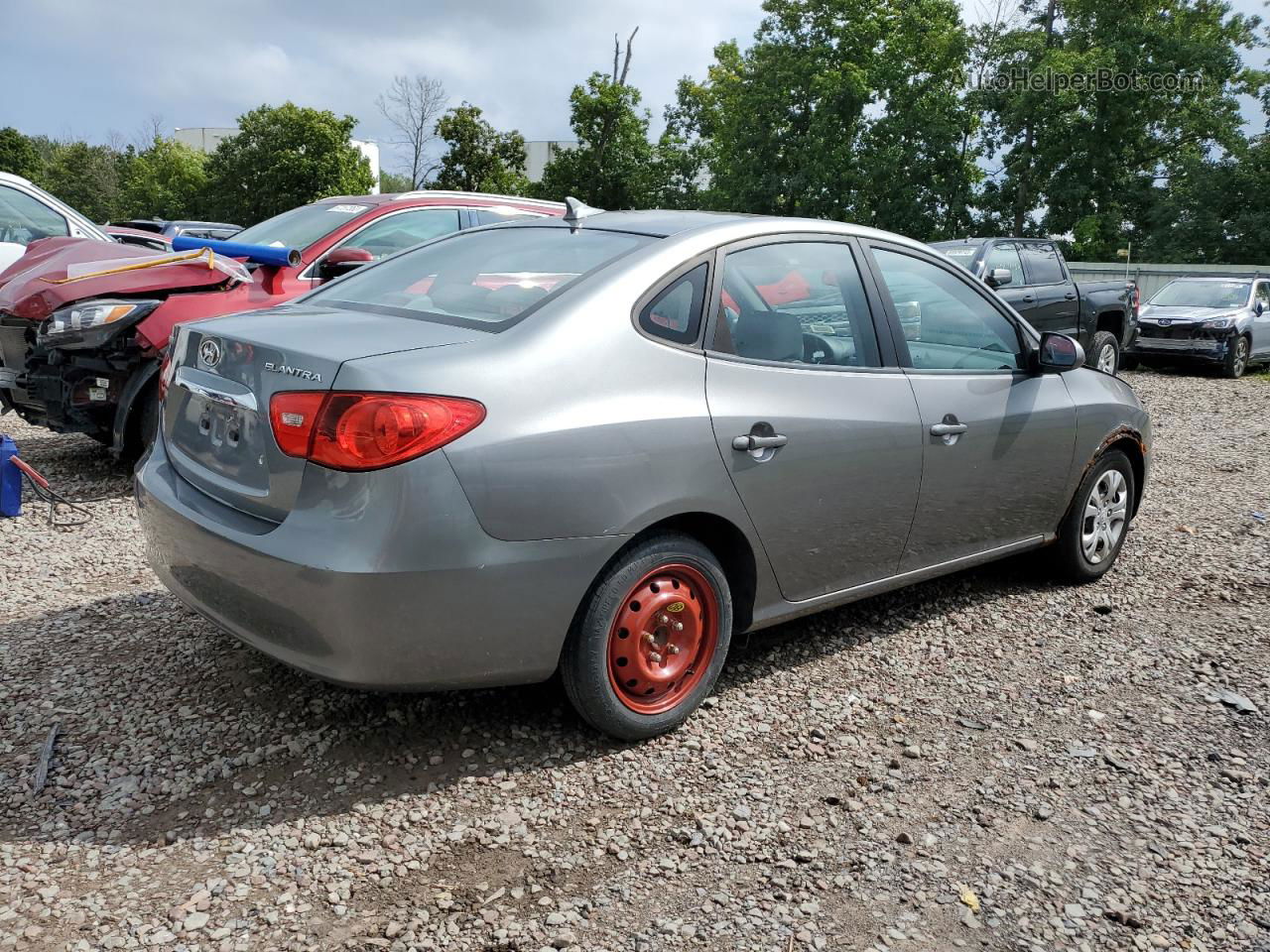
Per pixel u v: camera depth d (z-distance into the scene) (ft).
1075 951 7.59
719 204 151.02
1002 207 138.00
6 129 267.39
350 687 8.85
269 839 8.57
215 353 9.84
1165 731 11.16
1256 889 8.42
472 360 8.94
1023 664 12.84
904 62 135.54
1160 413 38.01
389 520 8.37
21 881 7.89
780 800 9.49
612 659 9.96
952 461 12.77
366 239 24.59
